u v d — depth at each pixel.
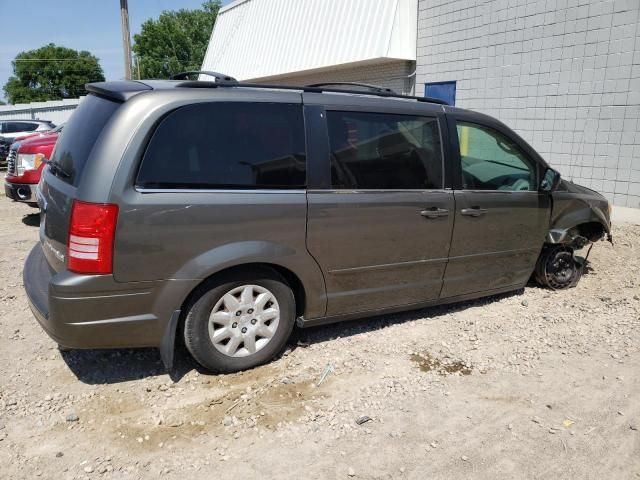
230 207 3.20
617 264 6.21
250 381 3.44
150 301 3.10
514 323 4.45
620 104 8.65
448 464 2.71
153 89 3.18
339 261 3.68
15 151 7.60
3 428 2.92
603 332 4.31
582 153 9.30
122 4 17.56
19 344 3.89
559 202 4.88
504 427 3.03
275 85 3.58
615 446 2.88
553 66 9.50
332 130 3.61
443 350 3.94
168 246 3.07
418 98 4.23
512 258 4.67
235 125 3.28
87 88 3.65
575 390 3.44
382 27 12.56
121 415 3.06
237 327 3.44
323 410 3.15
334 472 2.64
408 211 3.88
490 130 4.39
